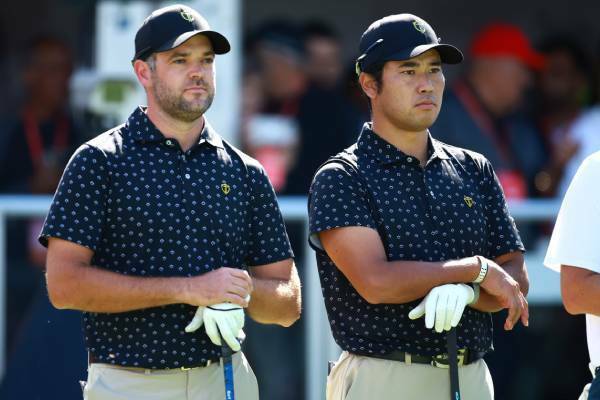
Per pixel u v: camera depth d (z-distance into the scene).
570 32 35.38
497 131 27.44
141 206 14.73
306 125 27.53
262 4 34.19
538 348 23.98
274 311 15.49
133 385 14.70
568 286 15.24
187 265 14.74
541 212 24.33
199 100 14.95
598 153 15.28
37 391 21.14
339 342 15.73
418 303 15.31
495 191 16.17
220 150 15.36
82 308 14.54
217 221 14.99
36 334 21.48
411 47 15.46
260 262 15.62
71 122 26.95
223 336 14.36
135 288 14.28
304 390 23.03
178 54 14.93
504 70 27.50
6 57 32.12
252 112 27.88
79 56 29.20
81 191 14.61
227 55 25.80
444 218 15.51
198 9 25.52
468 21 35.34
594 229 15.14
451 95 27.36
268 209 15.66
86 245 14.54
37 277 23.08
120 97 25.36
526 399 23.86
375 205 15.38
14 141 26.69
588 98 30.30
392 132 15.69
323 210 15.35
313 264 23.11
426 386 15.35
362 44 15.91
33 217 23.33
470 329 15.48
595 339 15.41
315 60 28.16
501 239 16.05
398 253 15.27
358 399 15.43
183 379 14.82
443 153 15.95
